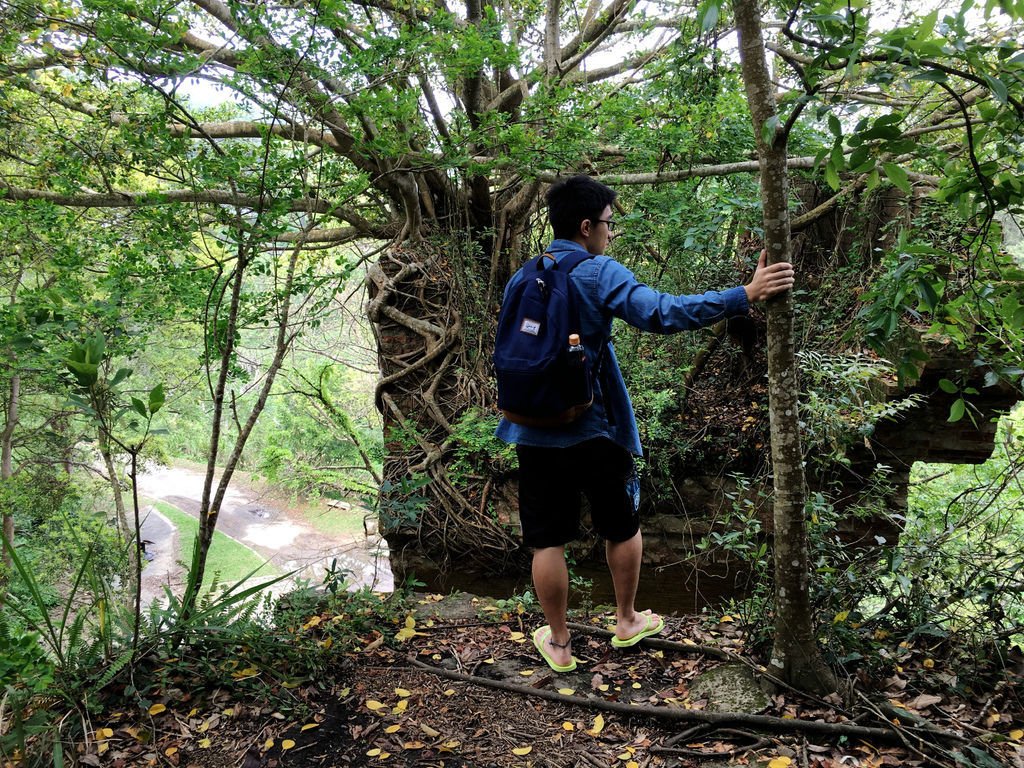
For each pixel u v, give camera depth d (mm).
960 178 2137
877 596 2760
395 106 4250
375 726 2320
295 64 3113
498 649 2869
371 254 8070
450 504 6262
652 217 6219
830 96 2195
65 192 5258
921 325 4332
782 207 1982
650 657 2719
